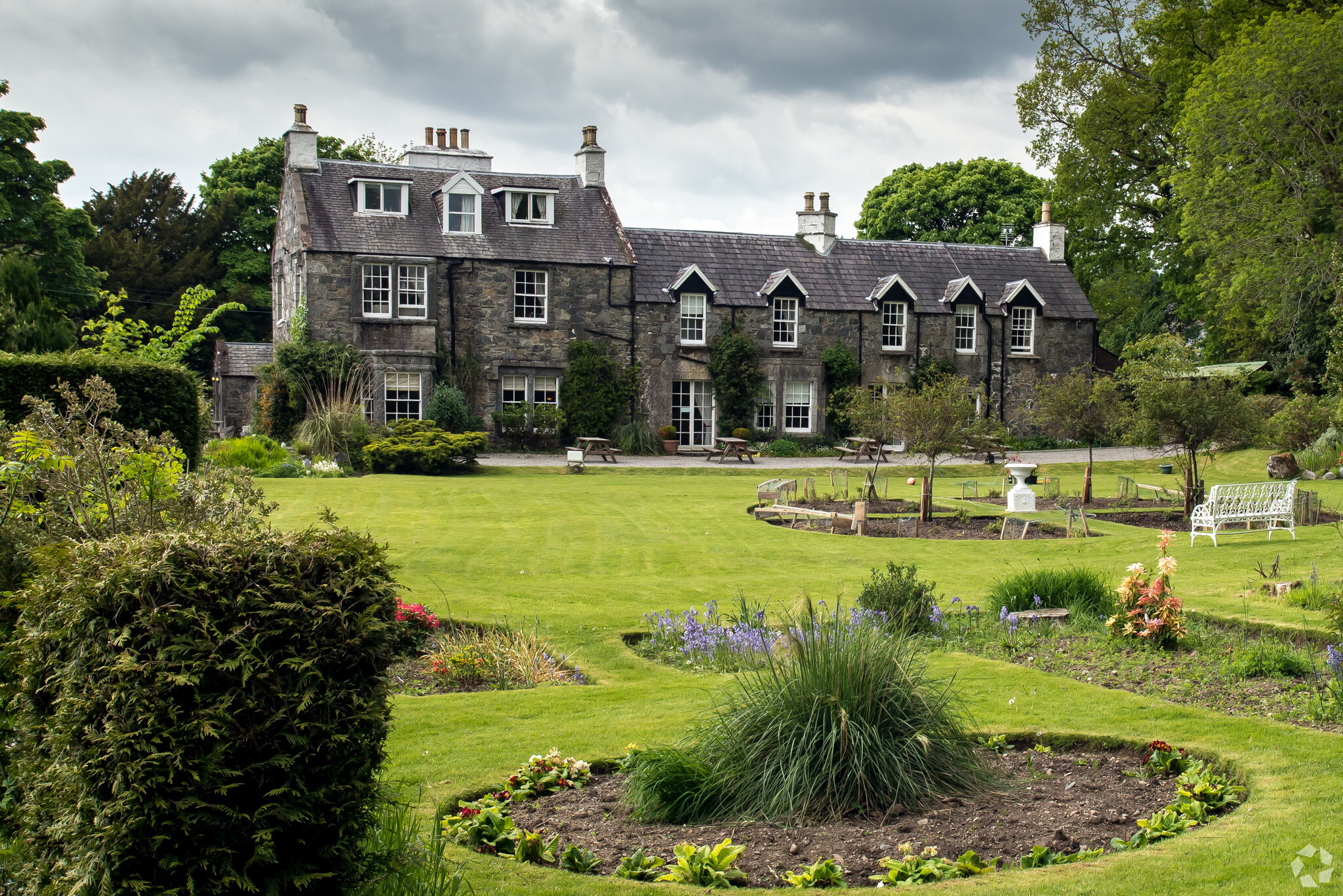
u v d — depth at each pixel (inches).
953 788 211.3
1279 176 1116.5
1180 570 519.5
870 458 1256.2
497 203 1285.7
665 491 906.7
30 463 258.8
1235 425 708.7
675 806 202.5
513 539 636.1
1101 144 1417.3
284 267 1322.6
